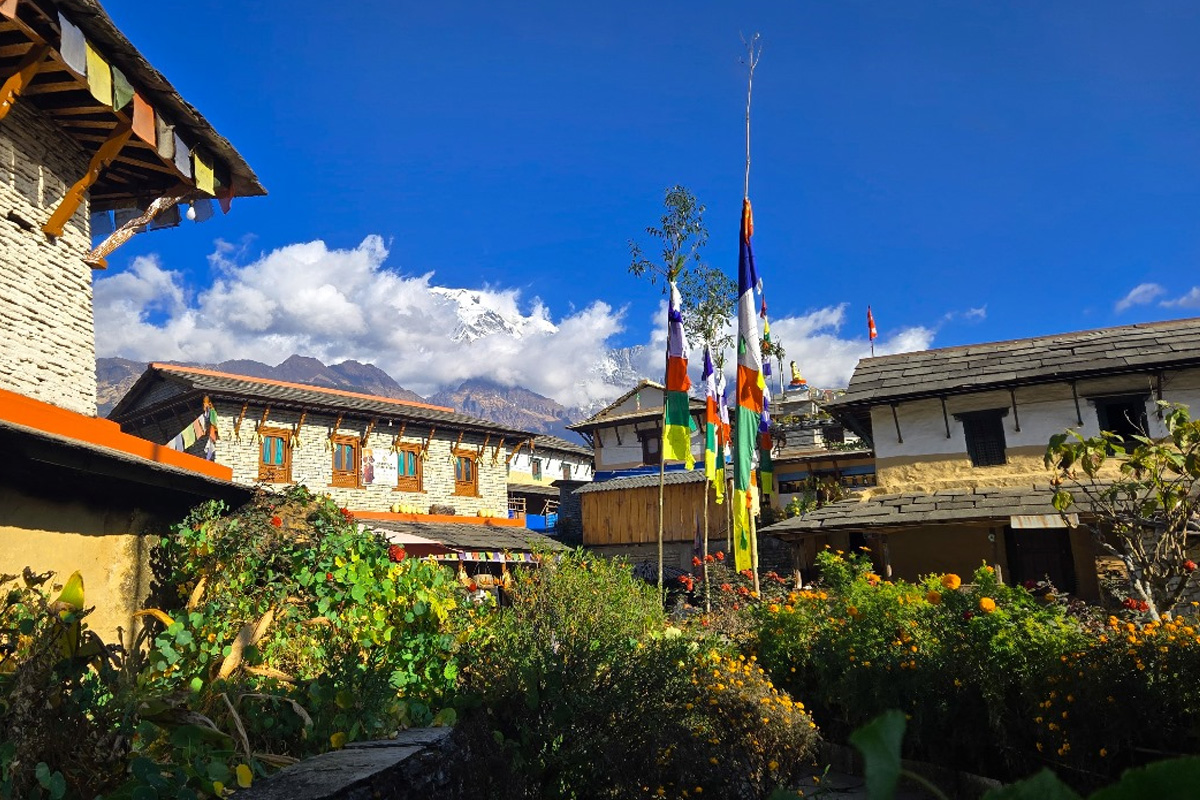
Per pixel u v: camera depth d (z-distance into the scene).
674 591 22.95
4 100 9.36
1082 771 7.09
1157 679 6.91
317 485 25.33
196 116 12.11
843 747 9.34
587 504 34.03
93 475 7.27
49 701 3.59
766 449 20.30
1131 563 10.24
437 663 6.73
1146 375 19.05
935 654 8.74
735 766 7.09
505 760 5.64
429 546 23.50
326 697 5.20
